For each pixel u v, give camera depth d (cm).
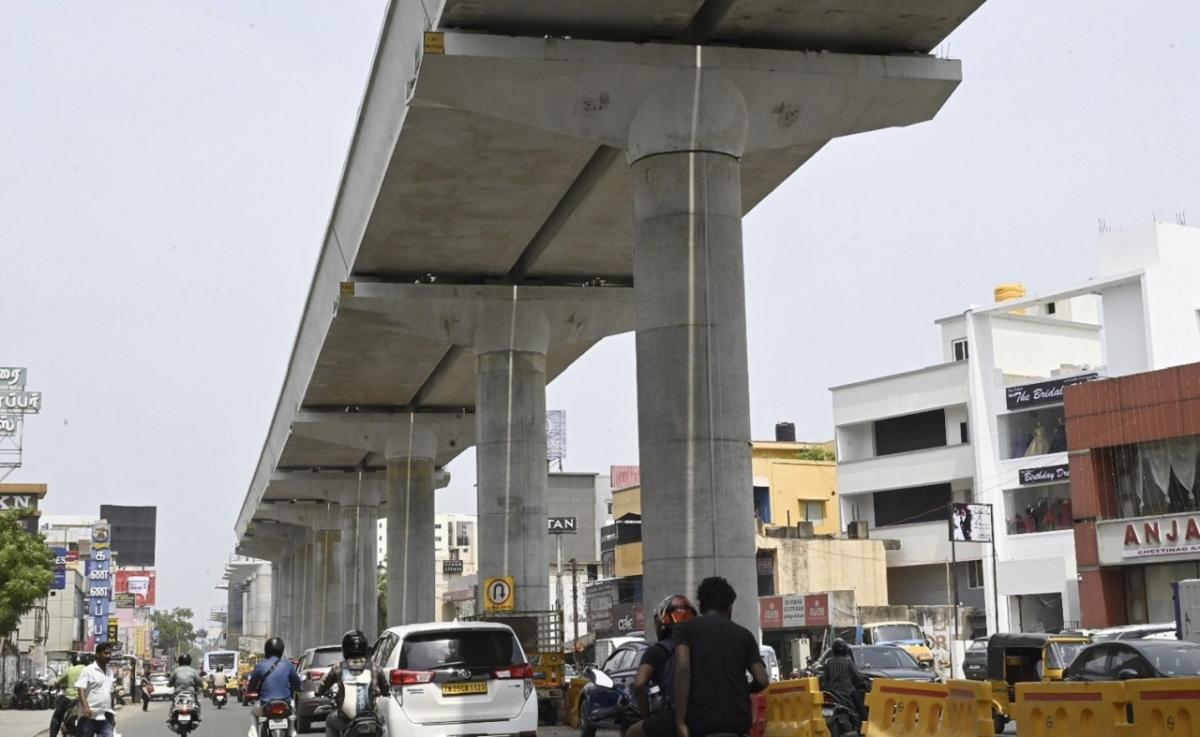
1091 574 4575
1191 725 1198
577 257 3691
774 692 1511
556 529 7762
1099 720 1309
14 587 6103
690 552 2219
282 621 11512
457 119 2666
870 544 6025
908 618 5472
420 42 2336
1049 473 5497
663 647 918
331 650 3103
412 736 1619
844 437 6431
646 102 2345
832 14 2298
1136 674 1653
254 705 1936
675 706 860
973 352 5875
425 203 3206
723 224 2316
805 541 5916
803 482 7131
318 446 6762
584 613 8194
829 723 2067
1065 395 4712
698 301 2275
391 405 5738
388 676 1639
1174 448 4400
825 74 2386
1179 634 2638
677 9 2284
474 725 1634
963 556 5831
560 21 2312
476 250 3612
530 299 3881
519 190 3125
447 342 3941
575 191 3181
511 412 3884
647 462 2273
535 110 2350
